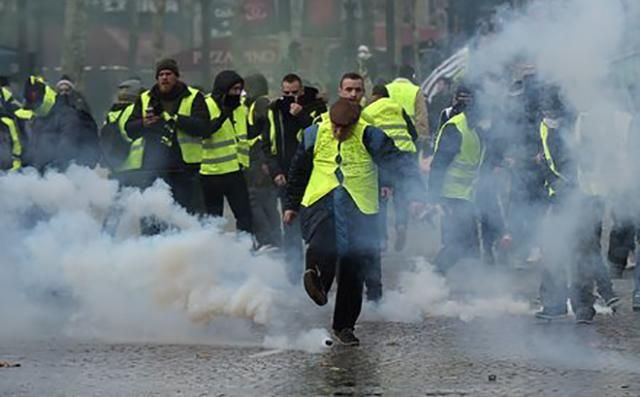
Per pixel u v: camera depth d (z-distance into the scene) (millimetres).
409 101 33125
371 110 27375
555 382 18531
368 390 18016
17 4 57500
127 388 18203
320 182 21297
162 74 27172
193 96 27375
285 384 18438
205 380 18719
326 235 21172
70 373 19234
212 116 29125
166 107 27344
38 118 29734
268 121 29172
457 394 17734
